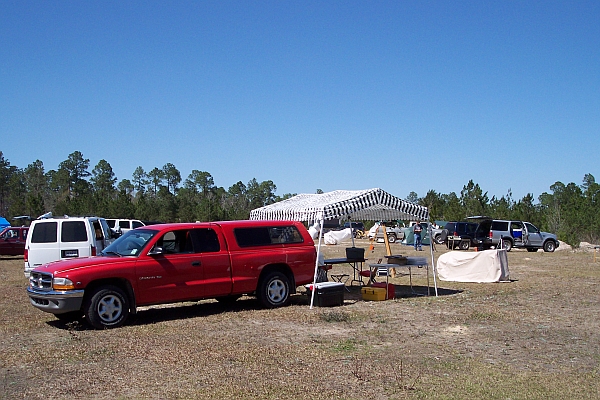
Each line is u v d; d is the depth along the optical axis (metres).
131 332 8.67
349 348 7.63
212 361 6.89
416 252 28.89
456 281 16.16
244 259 10.66
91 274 8.99
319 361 6.92
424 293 13.55
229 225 10.83
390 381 6.11
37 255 14.40
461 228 31.05
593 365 6.84
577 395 5.68
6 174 83.88
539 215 41.88
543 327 9.13
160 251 9.66
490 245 30.11
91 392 5.73
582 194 43.47
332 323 9.43
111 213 49.00
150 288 9.53
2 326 9.17
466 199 48.84
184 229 10.22
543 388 5.89
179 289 9.84
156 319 9.95
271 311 10.57
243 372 6.43
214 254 10.32
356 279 16.30
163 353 7.27
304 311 10.59
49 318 9.90
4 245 25.23
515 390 5.82
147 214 52.22
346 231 36.38
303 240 11.64
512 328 9.06
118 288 9.20
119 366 6.67
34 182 91.44
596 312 10.59
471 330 8.90
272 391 5.75
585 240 37.97
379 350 7.54
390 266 12.54
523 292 13.46
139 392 5.73
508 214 41.41
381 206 12.56
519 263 22.27
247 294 10.94
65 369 6.55
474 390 5.81
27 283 15.27
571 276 17.28
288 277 11.31
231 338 8.22
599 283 15.37
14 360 6.95
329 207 11.73
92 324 8.92
